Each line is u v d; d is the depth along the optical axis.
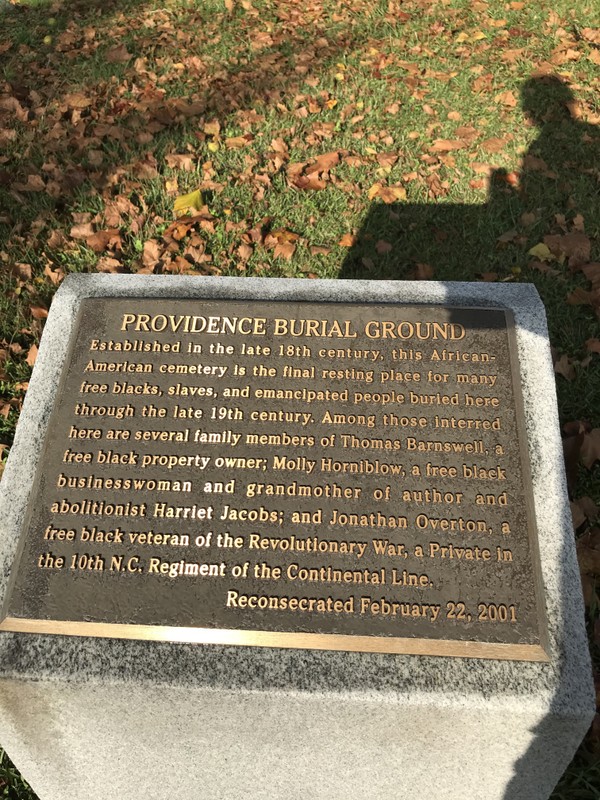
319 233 1.51
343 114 1.87
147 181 1.63
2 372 1.24
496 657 0.67
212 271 1.42
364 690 0.66
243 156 1.71
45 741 0.74
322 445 0.77
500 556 0.71
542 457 0.78
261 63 2.10
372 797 0.79
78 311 0.87
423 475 0.75
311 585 0.70
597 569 1.00
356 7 2.43
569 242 1.46
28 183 1.60
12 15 2.38
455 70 2.08
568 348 1.30
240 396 0.80
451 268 1.45
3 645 0.68
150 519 0.73
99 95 1.94
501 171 1.68
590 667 0.67
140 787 0.79
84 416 0.79
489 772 0.73
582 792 0.82
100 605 0.69
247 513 0.73
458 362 0.82
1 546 0.73
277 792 0.79
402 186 1.63
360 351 0.83
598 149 1.76
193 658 0.68
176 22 2.34
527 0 2.44
